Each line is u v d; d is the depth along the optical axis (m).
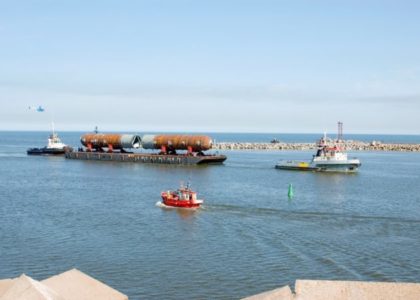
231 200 100.69
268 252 61.44
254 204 96.00
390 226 76.94
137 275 53.12
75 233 70.38
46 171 160.25
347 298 34.38
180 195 93.06
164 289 49.41
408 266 56.59
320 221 80.12
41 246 63.47
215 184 126.88
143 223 77.56
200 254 60.47
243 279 52.16
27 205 93.19
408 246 64.88
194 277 52.62
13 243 64.75
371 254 61.00
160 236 69.19
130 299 46.97
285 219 81.56
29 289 36.06
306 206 94.50
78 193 109.94
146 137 199.50
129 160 195.75
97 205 93.69
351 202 100.06
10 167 174.50
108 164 187.25
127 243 65.25
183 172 157.38
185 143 188.12
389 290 34.50
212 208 91.06
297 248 63.28
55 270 54.53
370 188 122.44
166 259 58.47
